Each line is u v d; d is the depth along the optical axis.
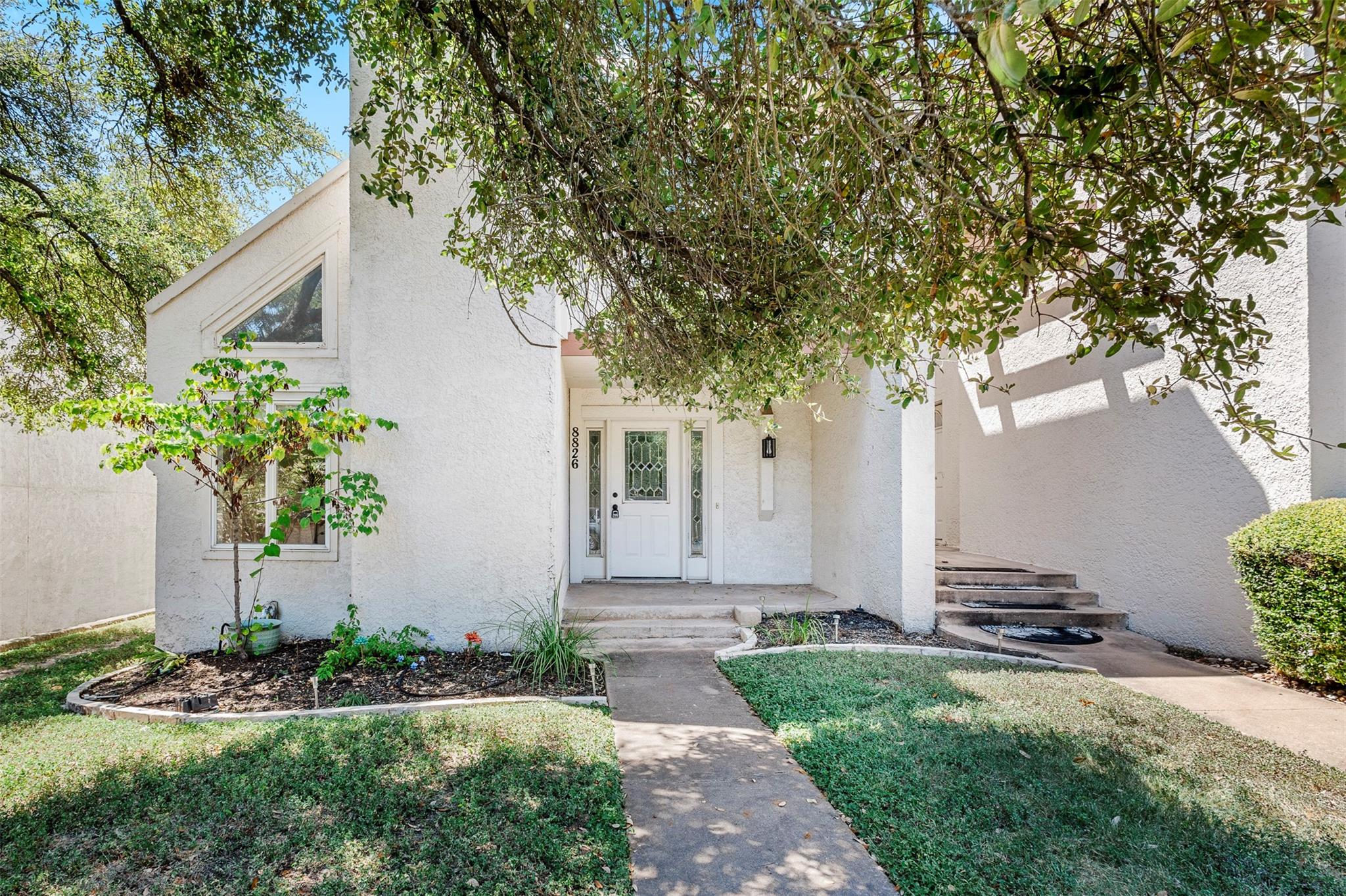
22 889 2.61
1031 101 2.42
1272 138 2.61
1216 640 5.98
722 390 4.73
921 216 2.78
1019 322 8.89
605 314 4.32
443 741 3.98
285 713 4.58
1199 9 1.99
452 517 6.23
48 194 8.16
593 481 9.56
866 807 3.20
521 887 2.57
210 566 6.71
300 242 6.97
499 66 3.55
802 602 7.86
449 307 6.32
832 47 2.25
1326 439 5.23
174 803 3.26
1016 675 5.33
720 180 2.87
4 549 8.12
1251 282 5.73
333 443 5.73
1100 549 7.38
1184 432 6.35
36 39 6.86
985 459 9.66
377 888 2.56
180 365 6.86
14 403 8.12
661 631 6.95
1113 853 2.80
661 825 3.08
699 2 1.89
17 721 4.63
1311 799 3.27
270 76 5.90
